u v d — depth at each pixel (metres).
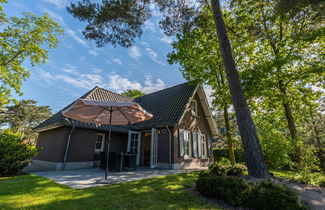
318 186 5.35
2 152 6.72
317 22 7.71
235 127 15.61
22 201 3.45
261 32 8.98
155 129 10.99
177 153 10.23
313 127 16.69
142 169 9.26
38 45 13.10
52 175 6.79
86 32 7.95
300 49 9.12
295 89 10.00
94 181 5.74
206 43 10.05
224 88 9.96
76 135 9.39
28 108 37.19
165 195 4.15
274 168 6.98
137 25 8.39
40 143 11.83
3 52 11.66
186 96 12.10
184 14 8.68
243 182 3.82
